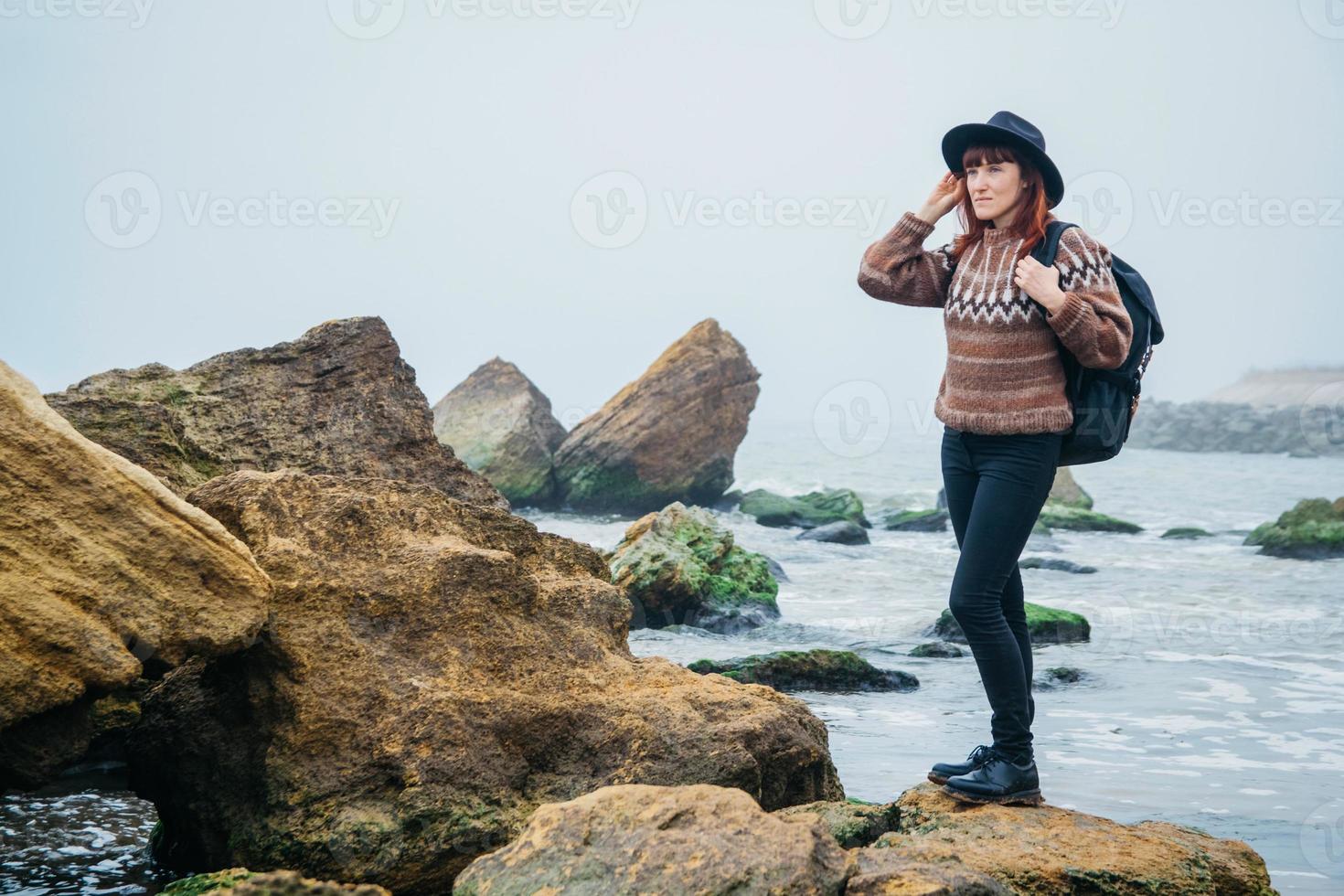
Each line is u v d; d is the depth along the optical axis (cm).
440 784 446
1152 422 7612
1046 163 453
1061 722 818
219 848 453
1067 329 422
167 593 414
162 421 708
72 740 404
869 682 948
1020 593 481
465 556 497
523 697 484
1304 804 612
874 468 5172
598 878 334
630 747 480
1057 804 605
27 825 508
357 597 472
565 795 473
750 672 924
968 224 479
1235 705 883
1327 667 1054
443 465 830
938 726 799
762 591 1414
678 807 356
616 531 2456
